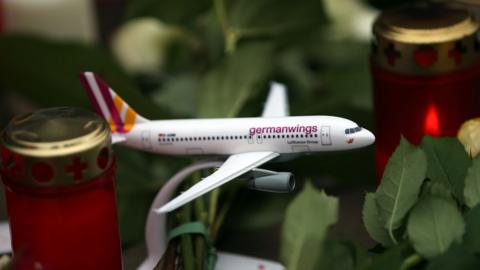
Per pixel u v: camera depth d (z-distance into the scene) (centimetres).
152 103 90
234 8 105
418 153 68
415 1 114
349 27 124
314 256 65
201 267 78
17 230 67
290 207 67
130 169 94
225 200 94
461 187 70
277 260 88
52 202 64
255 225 91
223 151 73
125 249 89
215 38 117
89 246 67
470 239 64
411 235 64
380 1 117
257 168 73
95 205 66
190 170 76
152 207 79
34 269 65
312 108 94
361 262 65
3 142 64
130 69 127
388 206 68
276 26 105
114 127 76
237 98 95
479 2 85
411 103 83
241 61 98
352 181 96
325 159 93
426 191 68
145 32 126
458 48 79
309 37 122
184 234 78
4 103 129
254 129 71
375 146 89
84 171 63
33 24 121
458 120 83
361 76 112
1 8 120
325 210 66
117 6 151
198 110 95
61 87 101
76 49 98
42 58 98
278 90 92
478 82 83
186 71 126
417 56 79
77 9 123
